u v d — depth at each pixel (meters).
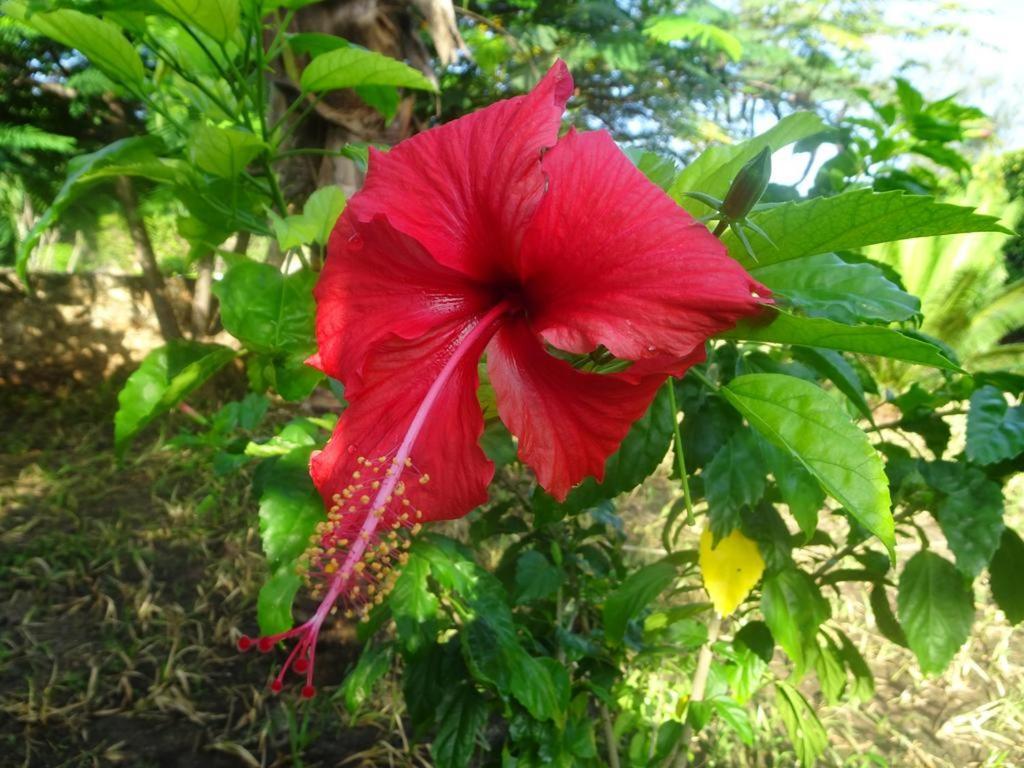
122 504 0.88
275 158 0.29
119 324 1.22
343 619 0.68
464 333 0.19
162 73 0.32
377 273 0.18
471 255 0.18
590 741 0.36
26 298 1.18
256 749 0.56
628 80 1.75
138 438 1.04
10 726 0.57
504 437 0.28
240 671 0.64
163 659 0.65
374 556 0.17
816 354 0.27
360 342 0.18
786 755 0.56
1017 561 0.35
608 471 0.25
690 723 0.41
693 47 1.75
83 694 0.60
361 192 0.17
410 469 0.18
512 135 0.16
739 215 0.16
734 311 0.14
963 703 0.64
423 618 0.30
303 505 0.26
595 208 0.15
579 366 0.19
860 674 0.43
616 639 0.38
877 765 0.57
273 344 0.25
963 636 0.36
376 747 0.56
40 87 1.02
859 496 0.17
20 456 0.99
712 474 0.28
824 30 2.11
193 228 0.29
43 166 1.10
